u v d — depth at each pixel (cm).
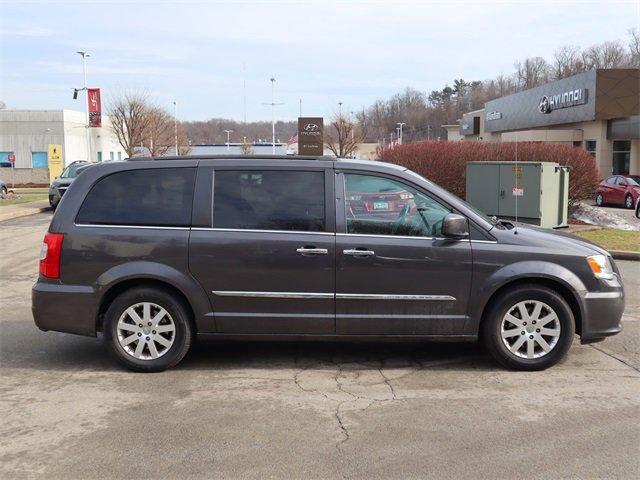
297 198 549
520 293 540
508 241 545
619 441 411
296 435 421
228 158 564
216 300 544
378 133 10138
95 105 4569
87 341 658
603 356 594
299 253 538
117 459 389
